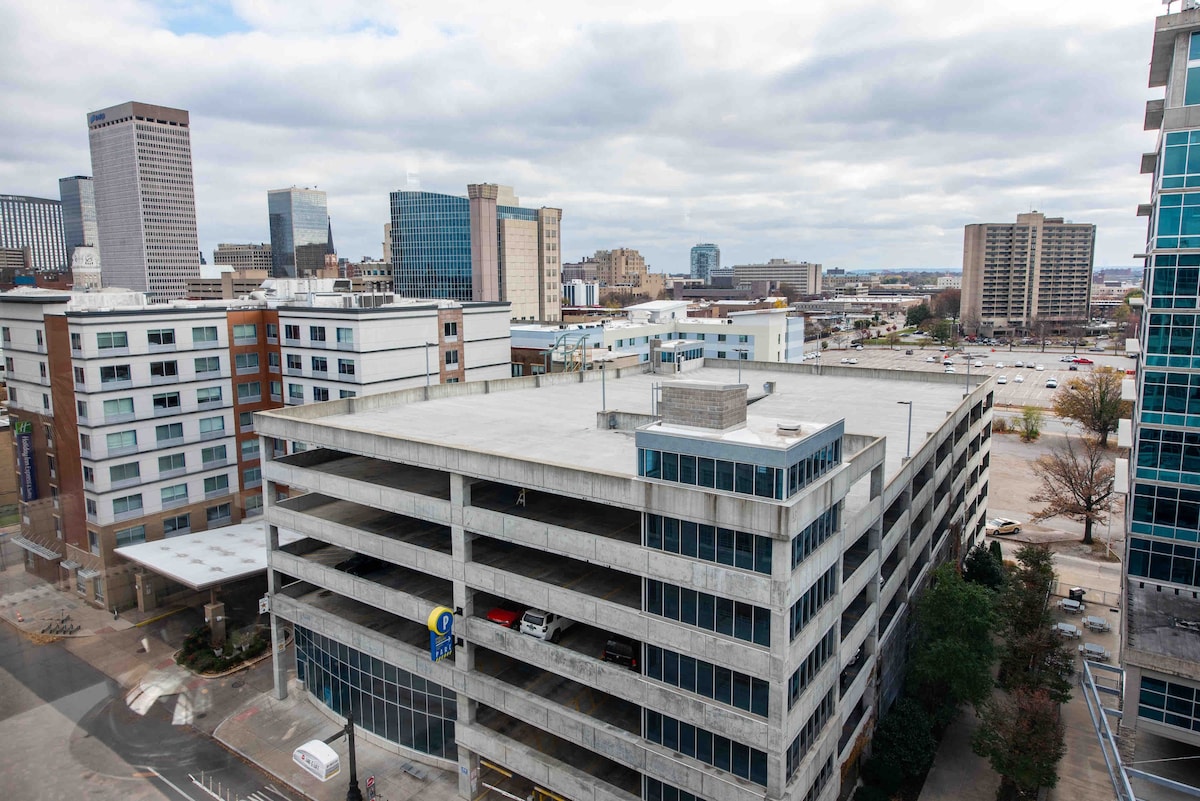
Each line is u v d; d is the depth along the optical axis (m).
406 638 48.72
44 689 56.81
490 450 45.97
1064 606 68.62
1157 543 53.78
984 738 45.19
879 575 46.56
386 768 47.22
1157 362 52.59
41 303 72.44
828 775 40.44
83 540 72.12
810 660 36.97
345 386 76.00
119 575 70.31
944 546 67.25
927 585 58.38
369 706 49.88
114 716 53.28
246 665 60.16
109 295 78.19
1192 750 48.84
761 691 33.53
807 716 36.09
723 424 35.75
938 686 51.03
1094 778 46.41
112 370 69.56
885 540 47.78
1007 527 89.12
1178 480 52.53
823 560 36.47
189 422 75.81
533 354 110.69
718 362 94.69
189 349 75.38
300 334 78.31
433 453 43.31
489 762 46.03
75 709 54.12
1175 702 45.62
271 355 82.56
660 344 91.25
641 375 87.62
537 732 44.78
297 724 52.22
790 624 33.34
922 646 50.97
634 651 39.03
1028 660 51.88
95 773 47.12
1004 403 164.25
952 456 64.56
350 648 50.22
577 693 42.75
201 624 67.06
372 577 50.91
